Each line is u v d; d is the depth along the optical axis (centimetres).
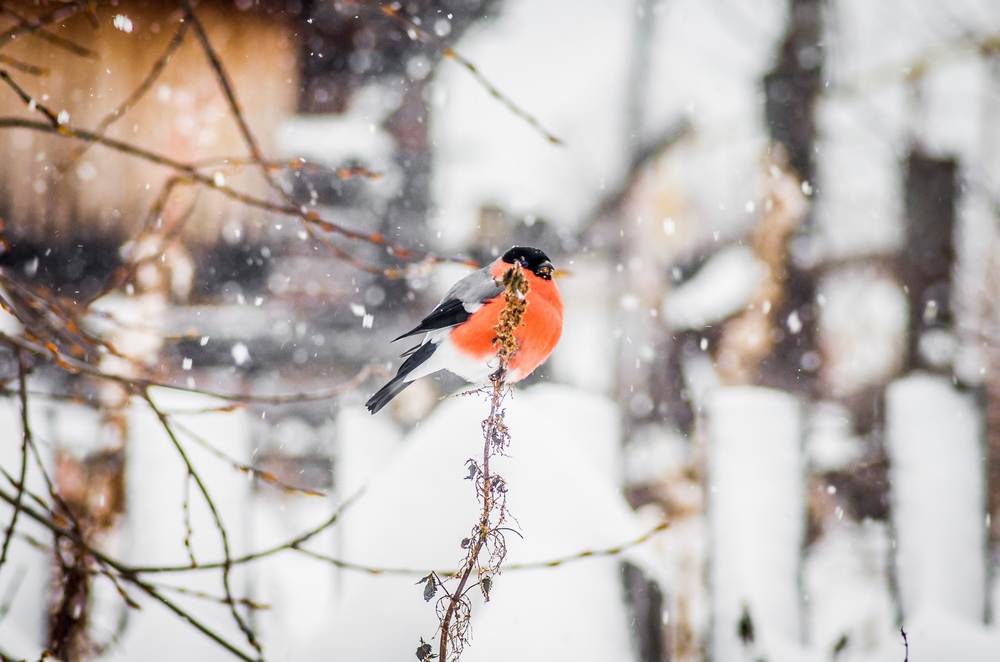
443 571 548
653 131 2105
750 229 1745
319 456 1709
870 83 1786
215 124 2048
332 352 1961
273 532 1430
